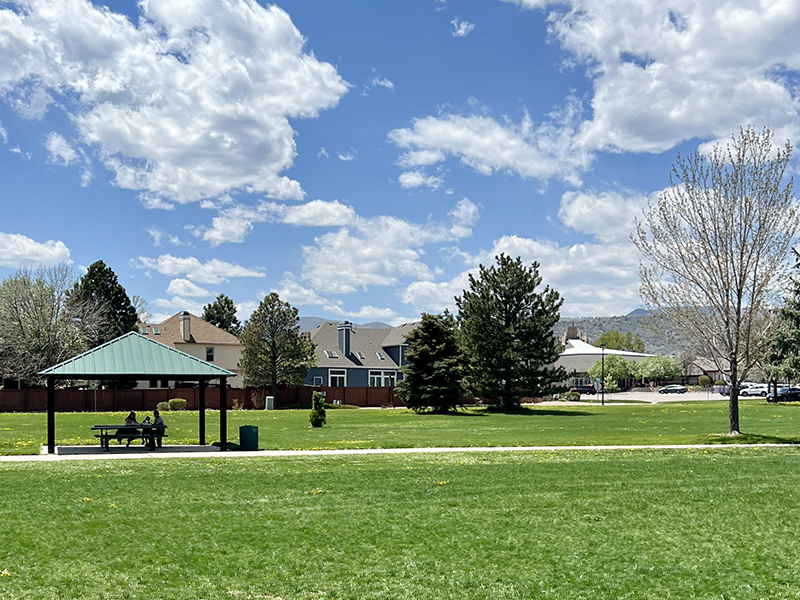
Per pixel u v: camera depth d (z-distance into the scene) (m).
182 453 26.41
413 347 57.06
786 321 31.73
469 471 21.05
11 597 10.14
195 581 10.99
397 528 14.03
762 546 12.86
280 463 23.03
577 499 16.67
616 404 71.00
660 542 13.12
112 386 71.62
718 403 69.75
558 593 10.56
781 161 31.30
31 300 69.00
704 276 32.25
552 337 58.28
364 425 42.31
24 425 41.84
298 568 11.63
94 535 13.36
